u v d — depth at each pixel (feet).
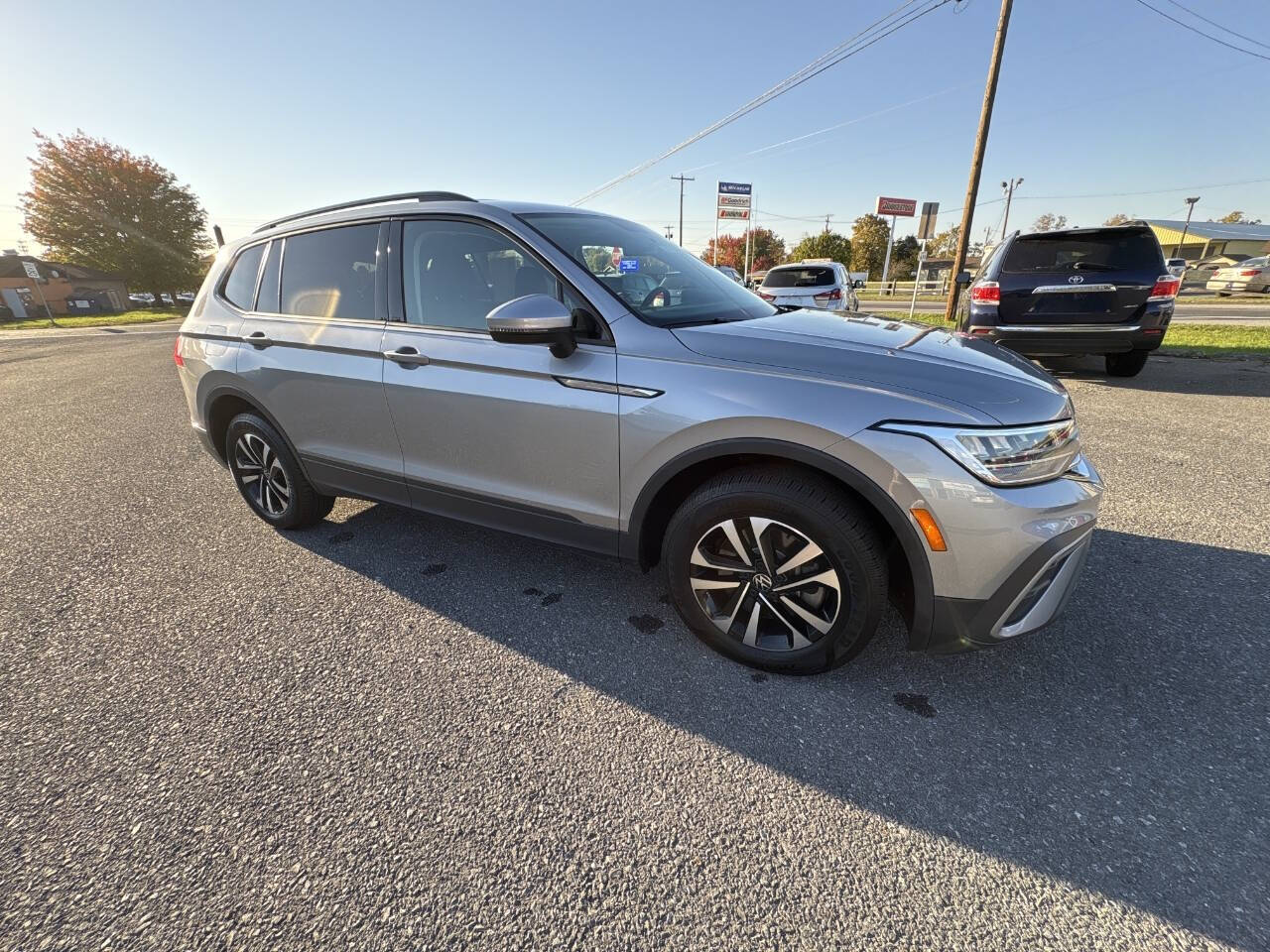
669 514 7.72
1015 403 6.02
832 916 4.51
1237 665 7.09
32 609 8.91
